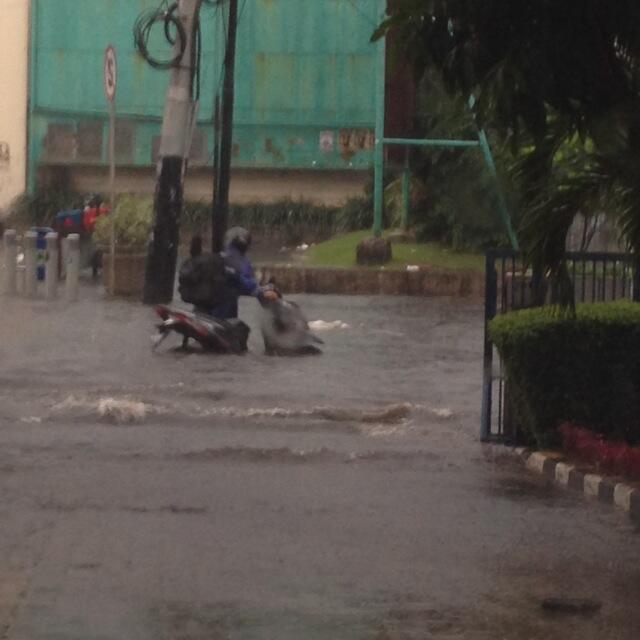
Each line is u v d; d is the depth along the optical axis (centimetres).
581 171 1346
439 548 1232
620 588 1116
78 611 1032
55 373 2228
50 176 6222
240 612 1034
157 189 3359
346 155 6072
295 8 6047
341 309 3512
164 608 1042
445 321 3219
